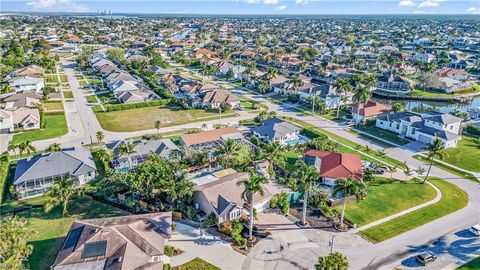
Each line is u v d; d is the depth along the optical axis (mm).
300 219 60719
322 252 52469
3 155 78188
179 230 56812
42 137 95000
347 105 130875
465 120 114750
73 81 158250
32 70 161000
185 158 77938
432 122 99062
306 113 122312
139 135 97875
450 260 51031
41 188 68000
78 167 72125
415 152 90750
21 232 44844
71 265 44562
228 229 56062
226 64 187625
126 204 62469
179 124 108000
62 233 55781
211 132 91688
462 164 83938
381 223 59781
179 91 144500
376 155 88062
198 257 50875
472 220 61062
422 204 65875
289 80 150375
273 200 63812
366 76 154250
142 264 45531
